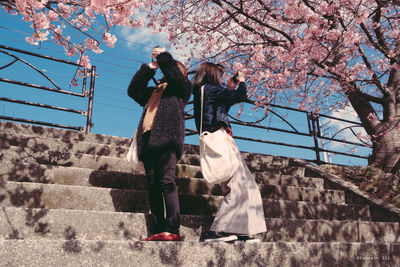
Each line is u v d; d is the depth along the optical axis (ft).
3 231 6.66
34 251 5.43
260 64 18.71
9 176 8.91
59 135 14.40
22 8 7.88
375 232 11.21
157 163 7.81
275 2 19.67
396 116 19.22
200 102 8.59
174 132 7.65
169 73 7.76
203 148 8.15
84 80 17.25
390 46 19.63
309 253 7.97
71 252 5.69
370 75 18.65
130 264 6.12
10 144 11.69
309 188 13.38
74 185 9.51
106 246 5.99
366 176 15.56
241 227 7.66
